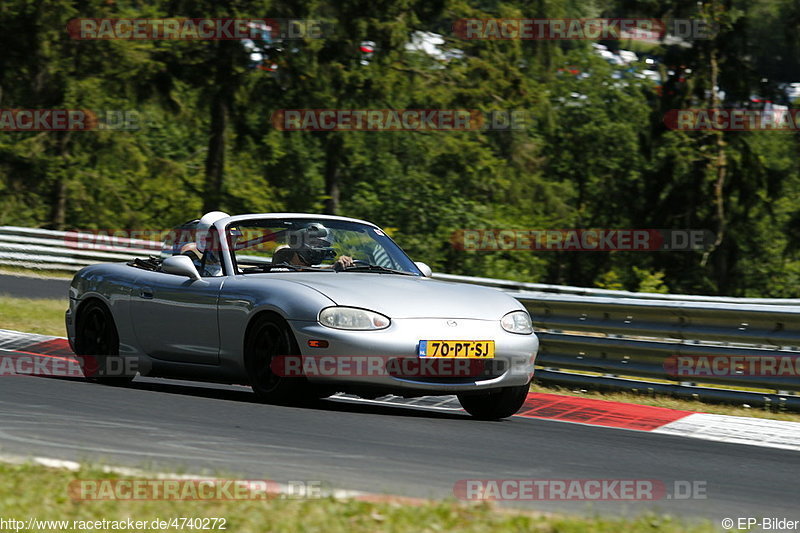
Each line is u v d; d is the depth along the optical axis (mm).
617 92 163625
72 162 130625
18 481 16922
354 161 135625
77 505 15672
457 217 145375
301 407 27016
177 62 119625
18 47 127438
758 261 142125
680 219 138250
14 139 133875
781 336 32438
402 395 26016
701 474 21469
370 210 146000
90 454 19938
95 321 31828
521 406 28438
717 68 134000
